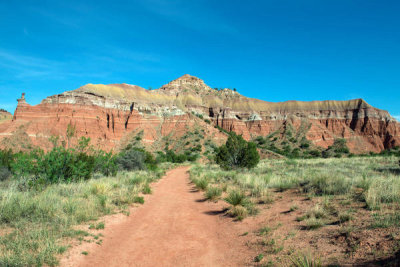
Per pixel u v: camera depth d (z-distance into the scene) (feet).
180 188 58.65
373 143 491.31
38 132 333.21
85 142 59.00
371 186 28.91
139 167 105.60
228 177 65.87
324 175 39.47
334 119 540.52
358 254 14.20
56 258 16.31
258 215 27.40
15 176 44.39
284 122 536.83
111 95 505.66
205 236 23.03
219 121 581.12
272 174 59.57
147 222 28.14
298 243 17.79
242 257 17.28
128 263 16.94
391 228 16.60
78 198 33.30
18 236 18.97
